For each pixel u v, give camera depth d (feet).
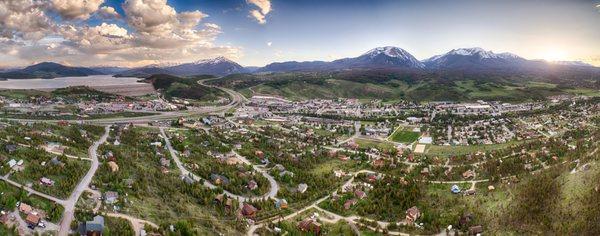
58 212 572.92
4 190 595.88
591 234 549.13
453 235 629.92
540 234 581.94
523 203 655.76
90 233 536.83
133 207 634.02
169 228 587.68
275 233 636.48
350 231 651.25
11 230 512.63
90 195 646.74
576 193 638.94
